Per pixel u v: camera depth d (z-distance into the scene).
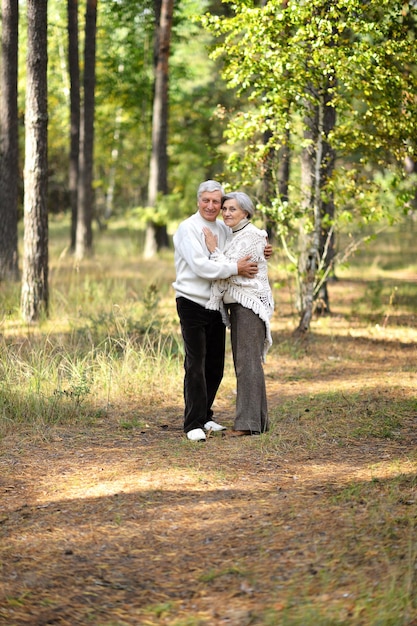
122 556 4.35
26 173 11.91
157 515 4.89
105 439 6.67
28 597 3.89
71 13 21.64
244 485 5.39
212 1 23.50
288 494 5.18
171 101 29.86
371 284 17.06
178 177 30.64
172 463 5.92
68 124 33.56
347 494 5.07
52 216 43.12
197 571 4.14
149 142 31.25
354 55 9.97
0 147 15.24
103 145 35.44
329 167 12.34
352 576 3.95
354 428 6.82
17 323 11.71
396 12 10.40
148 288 14.20
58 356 8.95
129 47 27.88
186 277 6.52
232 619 3.62
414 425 6.91
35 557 4.35
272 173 11.70
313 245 11.38
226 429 6.89
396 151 10.83
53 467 5.89
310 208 11.48
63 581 4.07
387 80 10.22
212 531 4.63
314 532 4.52
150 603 3.82
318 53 10.04
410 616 3.52
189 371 6.61
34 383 7.85
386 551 4.20
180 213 24.31
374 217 11.27
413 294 16.28
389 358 10.30
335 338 11.60
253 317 6.58
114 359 8.82
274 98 10.59
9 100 15.03
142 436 6.78
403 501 4.90
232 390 8.53
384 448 6.21
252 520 4.76
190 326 6.56
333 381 8.94
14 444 6.48
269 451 6.18
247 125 11.02
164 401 8.04
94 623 3.64
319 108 11.06
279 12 10.41
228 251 6.55
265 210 11.54
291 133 11.39
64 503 5.14
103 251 25.38
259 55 10.73
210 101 29.67
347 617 3.55
